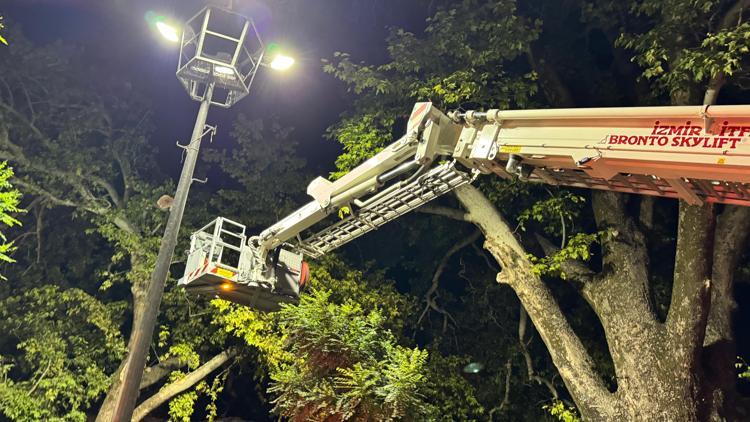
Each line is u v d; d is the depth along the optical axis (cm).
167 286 1797
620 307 1191
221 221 946
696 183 538
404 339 1766
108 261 2039
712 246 1109
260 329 1570
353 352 1009
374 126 1500
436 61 1439
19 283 1873
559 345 1230
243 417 2298
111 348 1744
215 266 905
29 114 1959
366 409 928
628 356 1141
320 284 1672
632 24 1476
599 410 1138
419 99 1407
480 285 2027
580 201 1561
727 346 1166
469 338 1964
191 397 1697
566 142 559
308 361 1022
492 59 1341
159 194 1911
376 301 1731
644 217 1370
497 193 1473
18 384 1602
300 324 1021
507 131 606
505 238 1375
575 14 1619
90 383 1639
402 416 918
